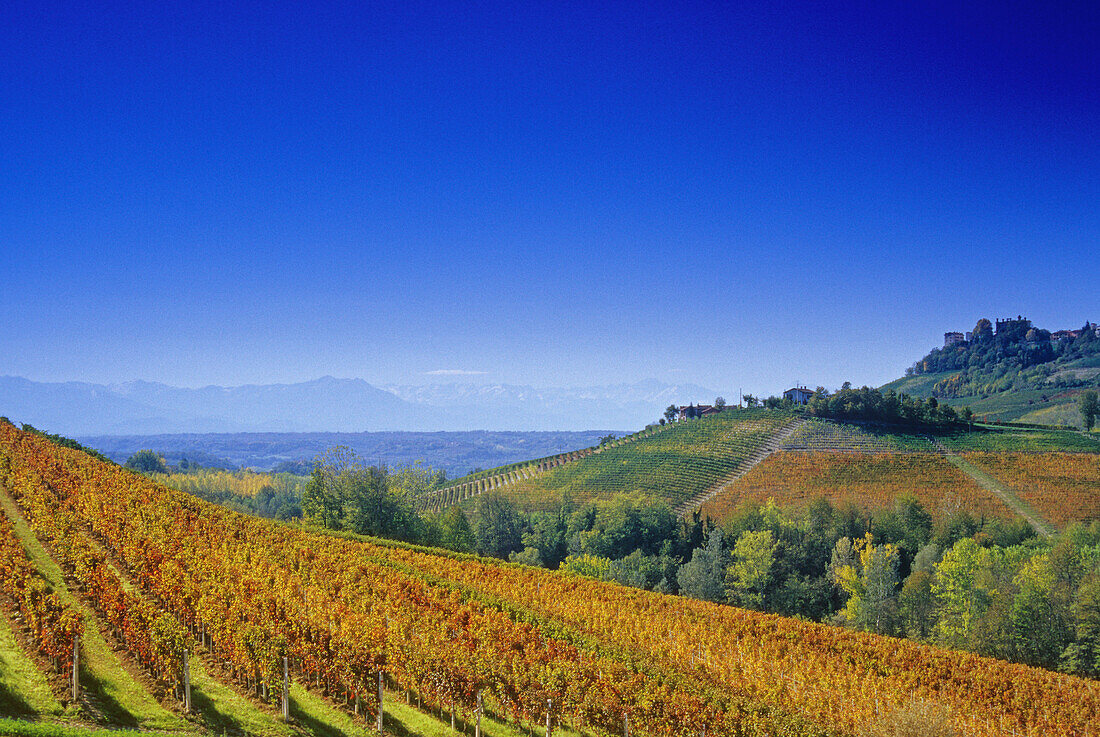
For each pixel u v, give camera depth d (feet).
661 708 96.27
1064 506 356.59
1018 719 128.16
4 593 101.91
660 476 469.57
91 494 169.17
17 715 72.90
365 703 90.99
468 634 117.80
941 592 232.12
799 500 397.60
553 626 132.77
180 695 84.48
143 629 88.94
